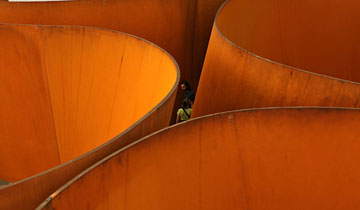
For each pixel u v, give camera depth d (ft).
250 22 18.37
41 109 18.28
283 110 9.61
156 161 8.79
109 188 8.07
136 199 8.54
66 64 17.39
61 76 17.57
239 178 9.88
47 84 17.92
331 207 10.23
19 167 19.76
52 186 8.08
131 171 8.38
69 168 8.22
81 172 8.40
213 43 14.84
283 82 11.50
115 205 8.23
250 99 12.60
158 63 13.78
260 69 12.07
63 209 7.34
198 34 21.90
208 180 9.59
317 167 10.00
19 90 18.48
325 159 9.95
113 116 15.53
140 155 8.45
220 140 9.59
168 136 8.85
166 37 20.62
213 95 14.49
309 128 9.71
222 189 9.78
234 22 17.61
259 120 9.66
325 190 10.14
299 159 9.98
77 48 17.11
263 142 9.82
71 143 17.57
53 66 17.62
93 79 16.70
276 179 10.04
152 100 13.16
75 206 7.54
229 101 13.50
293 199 10.21
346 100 10.44
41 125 18.44
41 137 18.56
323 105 10.85
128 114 14.52
